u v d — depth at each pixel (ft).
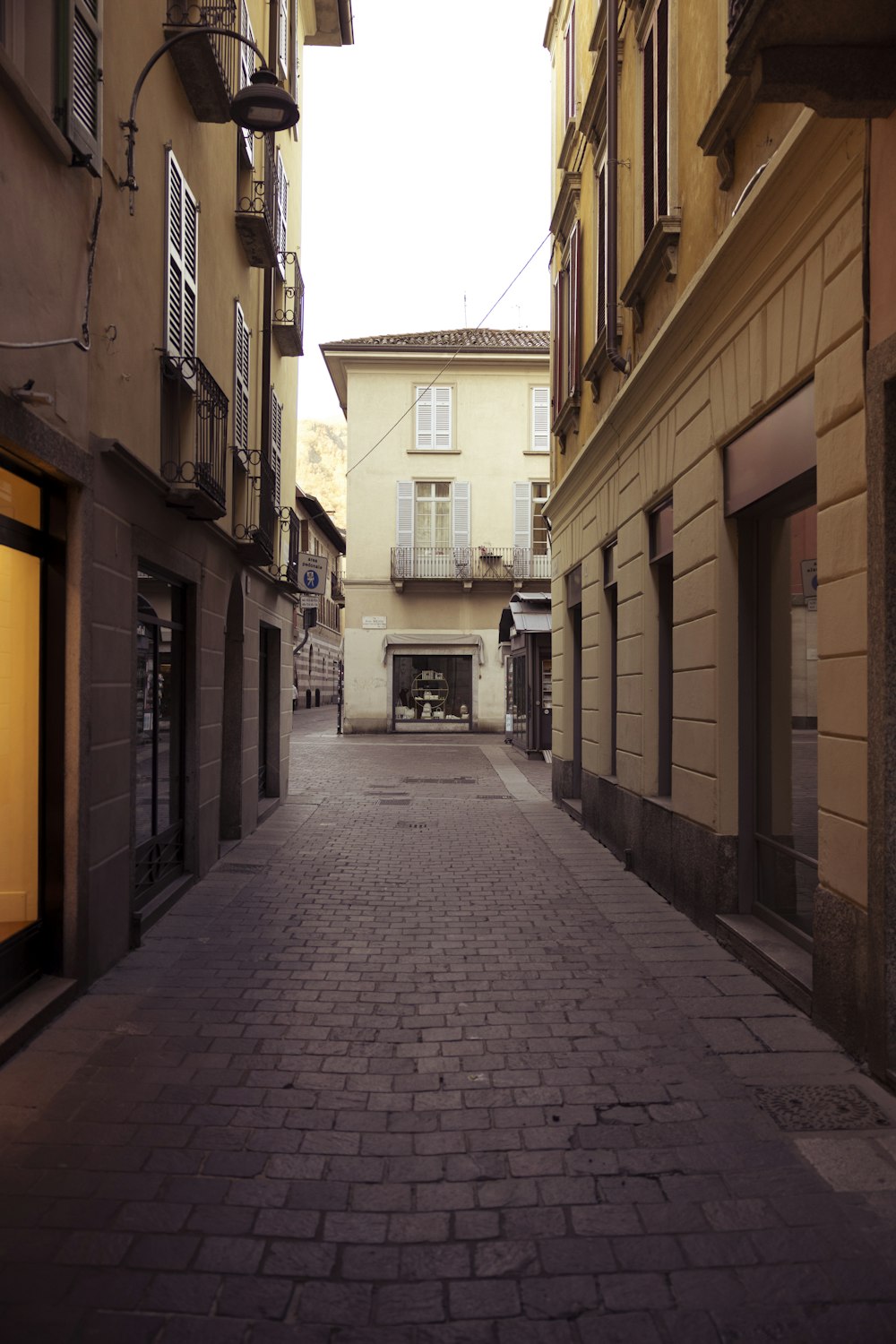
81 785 17.12
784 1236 9.73
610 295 30.68
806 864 17.93
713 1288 8.93
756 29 12.22
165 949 20.51
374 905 24.93
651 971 18.84
